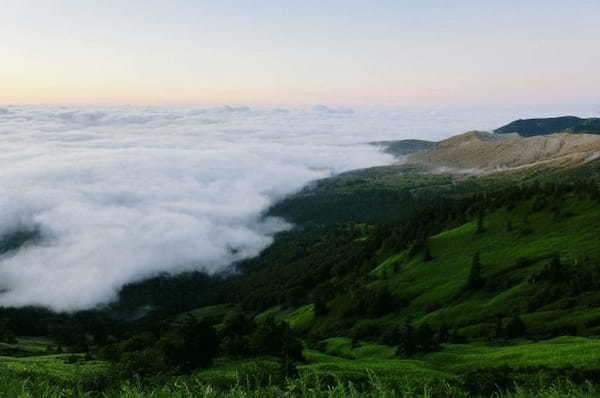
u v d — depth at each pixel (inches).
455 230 6865.2
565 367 2269.9
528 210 6437.0
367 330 4783.5
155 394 415.2
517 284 4564.5
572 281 4018.2
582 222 5447.8
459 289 5007.4
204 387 419.8
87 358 3449.8
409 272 6107.3
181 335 2910.9
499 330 3595.0
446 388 875.4
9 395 402.0
